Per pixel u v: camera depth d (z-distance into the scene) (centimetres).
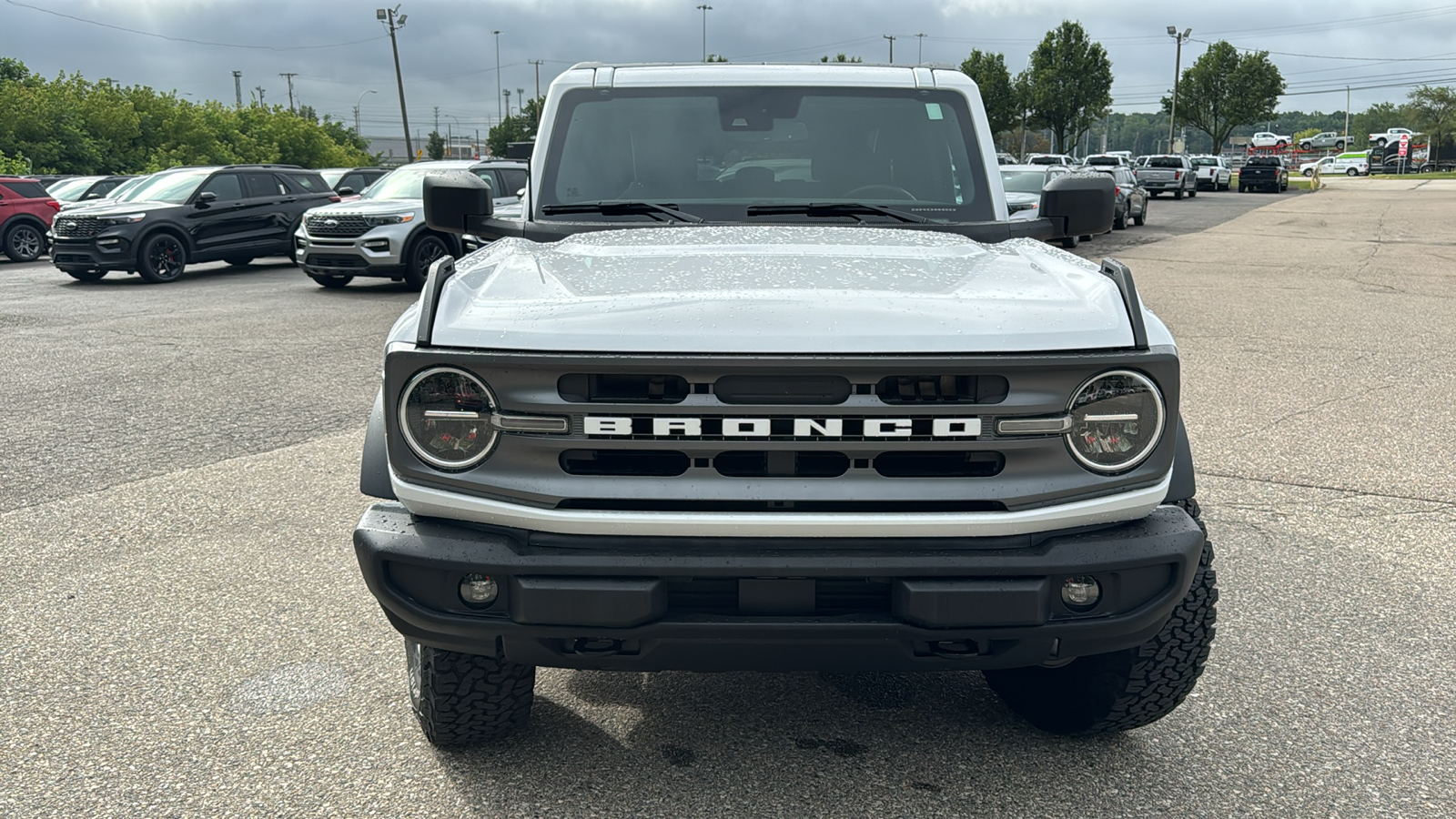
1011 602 237
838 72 388
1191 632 281
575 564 236
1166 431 243
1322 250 2019
